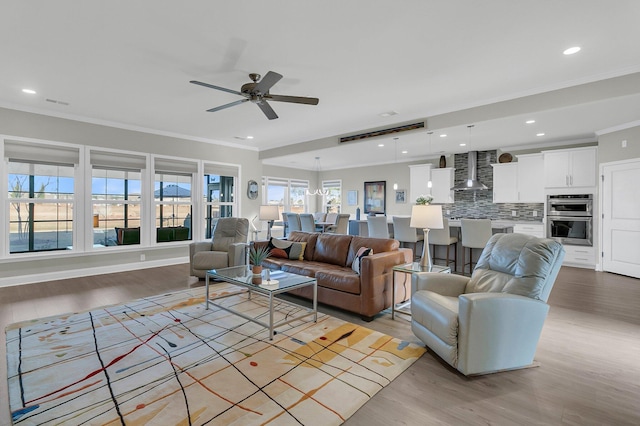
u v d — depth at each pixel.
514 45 2.74
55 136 4.74
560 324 3.04
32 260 4.60
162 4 2.20
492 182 7.27
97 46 2.78
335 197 10.96
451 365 2.16
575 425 1.67
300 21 2.40
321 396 1.89
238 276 3.20
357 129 5.62
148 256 5.75
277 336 2.74
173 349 2.48
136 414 1.70
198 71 3.28
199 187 6.47
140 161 5.63
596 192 5.59
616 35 2.56
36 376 2.08
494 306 2.10
